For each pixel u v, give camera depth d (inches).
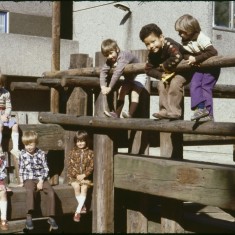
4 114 241.0
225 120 542.6
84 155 242.2
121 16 613.6
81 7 674.8
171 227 231.9
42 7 677.3
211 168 193.8
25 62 526.9
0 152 225.6
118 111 244.5
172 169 209.5
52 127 249.8
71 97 252.8
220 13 545.3
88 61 274.5
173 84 196.7
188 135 284.7
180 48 195.9
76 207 240.5
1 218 219.5
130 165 230.7
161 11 566.6
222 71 528.1
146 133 252.8
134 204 250.5
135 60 235.9
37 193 229.9
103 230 237.3
